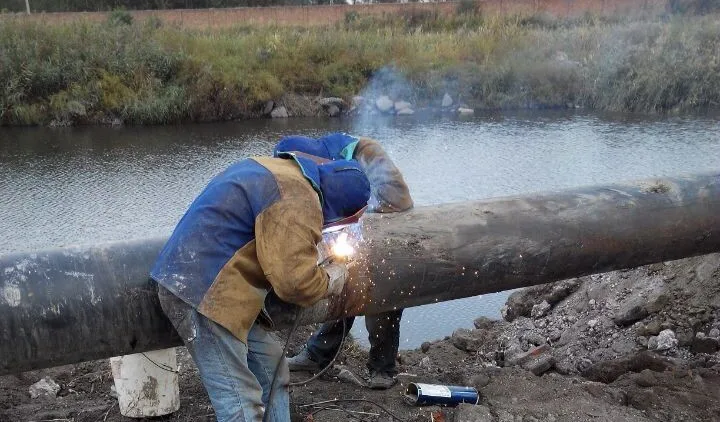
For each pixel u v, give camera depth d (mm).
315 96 19609
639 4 27297
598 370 4867
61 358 2990
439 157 12281
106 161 12172
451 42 22281
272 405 3072
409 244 3523
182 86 18094
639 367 4785
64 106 16938
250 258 2717
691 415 3936
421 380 4434
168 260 2697
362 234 3510
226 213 2684
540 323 6062
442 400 3945
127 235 7859
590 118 17594
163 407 3709
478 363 5379
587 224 3922
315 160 3105
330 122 17641
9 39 18047
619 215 4012
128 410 3705
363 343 5547
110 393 4145
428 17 27656
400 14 27766
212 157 12523
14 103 16938
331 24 27047
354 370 4656
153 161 12141
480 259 3652
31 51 17641
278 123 17500
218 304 2666
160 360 3674
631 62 19797
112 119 17312
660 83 18922
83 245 3123
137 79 17797
